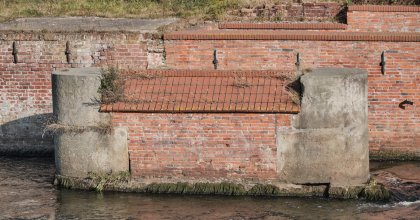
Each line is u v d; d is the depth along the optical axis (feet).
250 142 66.28
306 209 63.72
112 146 67.56
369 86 78.64
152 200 65.98
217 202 65.46
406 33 80.33
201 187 66.85
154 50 81.92
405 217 61.82
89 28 88.79
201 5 97.30
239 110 65.72
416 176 71.31
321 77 65.26
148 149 67.26
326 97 65.36
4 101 83.66
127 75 68.49
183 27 88.84
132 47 82.23
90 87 67.26
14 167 77.77
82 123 67.67
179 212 63.41
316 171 66.08
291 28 86.17
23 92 83.46
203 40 81.00
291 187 66.39
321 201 65.36
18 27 88.99
